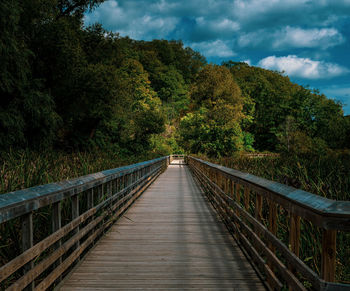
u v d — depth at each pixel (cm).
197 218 530
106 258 333
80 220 303
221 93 3941
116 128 2306
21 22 1266
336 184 434
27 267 202
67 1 1758
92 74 1455
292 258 196
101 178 387
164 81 5972
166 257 337
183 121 3194
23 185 371
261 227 272
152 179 1133
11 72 1059
